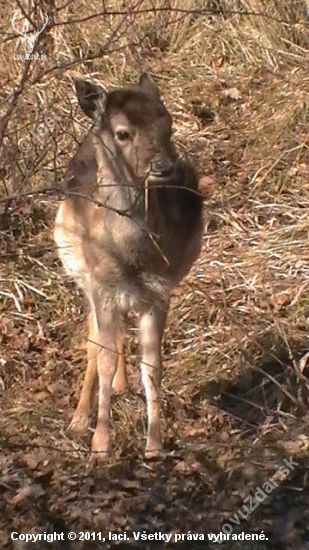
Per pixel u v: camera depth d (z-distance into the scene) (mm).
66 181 8898
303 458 8281
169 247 8484
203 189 12164
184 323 10344
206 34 14164
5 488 7984
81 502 7789
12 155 9062
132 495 7871
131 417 9141
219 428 9094
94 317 8898
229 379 9648
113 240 8344
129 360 10047
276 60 13844
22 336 10477
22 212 11547
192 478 8062
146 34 12883
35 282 11047
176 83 13688
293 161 12453
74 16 13719
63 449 8648
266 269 10859
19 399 9594
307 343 9875
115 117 8070
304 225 11453
